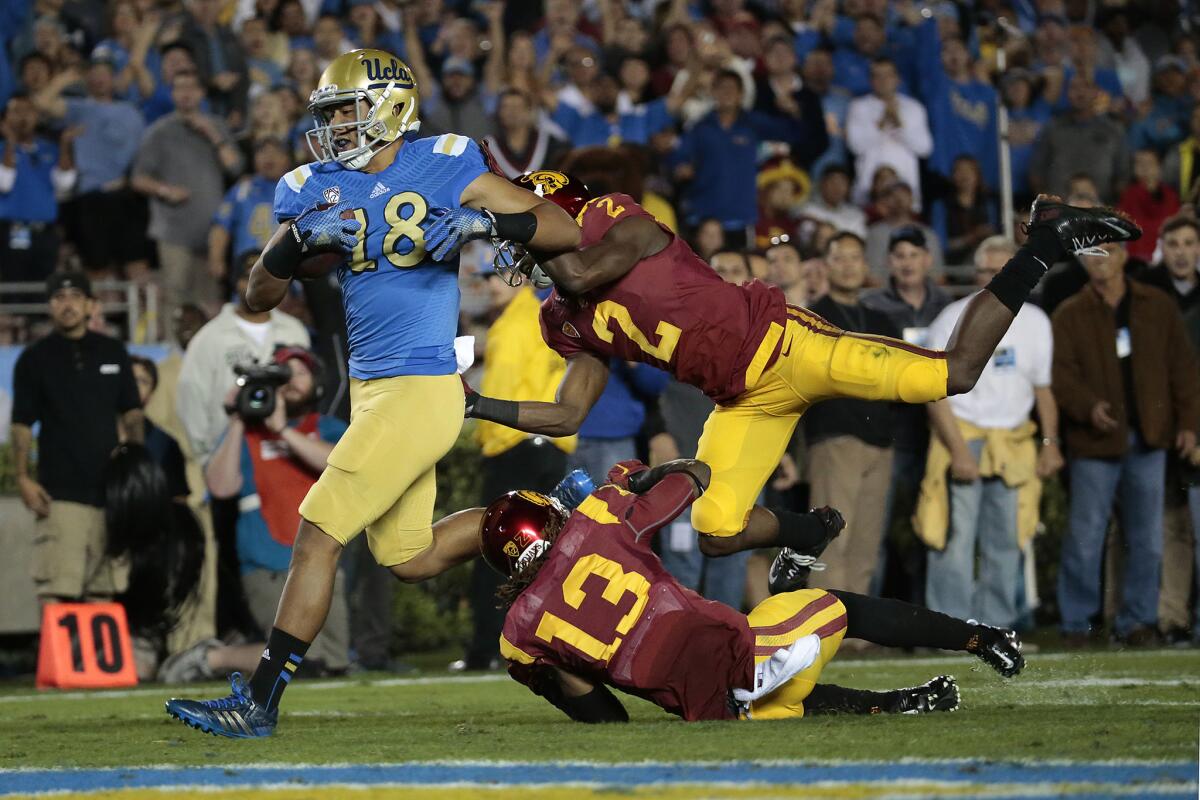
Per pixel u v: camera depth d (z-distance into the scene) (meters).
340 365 31.38
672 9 51.69
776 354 17.97
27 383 30.05
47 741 16.23
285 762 13.39
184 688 27.19
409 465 16.62
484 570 30.67
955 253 44.56
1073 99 46.00
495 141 41.69
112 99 42.66
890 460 31.02
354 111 16.53
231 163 41.31
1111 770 11.19
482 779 11.78
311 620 16.45
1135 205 44.81
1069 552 32.31
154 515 29.86
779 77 46.25
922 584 33.84
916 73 47.47
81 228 41.56
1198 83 51.44
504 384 29.12
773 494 31.95
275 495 29.09
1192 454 32.72
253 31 47.06
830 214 43.72
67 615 28.95
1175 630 33.28
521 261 17.81
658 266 17.78
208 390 30.11
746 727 14.92
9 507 32.47
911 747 12.83
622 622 15.74
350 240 16.47
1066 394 32.06
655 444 29.88
